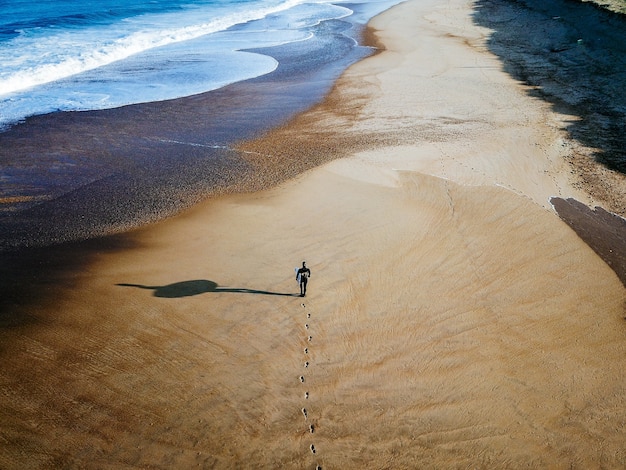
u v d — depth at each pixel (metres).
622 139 24.52
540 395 11.27
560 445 10.24
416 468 9.86
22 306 13.69
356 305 13.83
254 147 24.25
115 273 15.10
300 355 12.21
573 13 45.88
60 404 10.85
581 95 30.34
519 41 43.16
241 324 13.07
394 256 15.86
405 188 20.08
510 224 17.58
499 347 12.51
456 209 18.53
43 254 16.06
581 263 15.55
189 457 9.90
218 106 29.92
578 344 12.59
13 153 23.14
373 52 41.62
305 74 36.25
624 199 19.64
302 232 17.14
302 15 58.34
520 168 21.89
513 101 29.78
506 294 14.27
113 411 10.72
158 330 12.84
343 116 28.11
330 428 10.54
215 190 20.25
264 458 9.94
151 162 22.58
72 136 25.19
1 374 11.55
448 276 14.99
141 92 32.19
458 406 11.04
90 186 20.41
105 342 12.47
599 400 11.14
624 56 35.00
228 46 44.34
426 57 39.47
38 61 35.84
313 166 22.16
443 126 26.38
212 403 10.95
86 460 9.79
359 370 11.87
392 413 10.88
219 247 16.41
